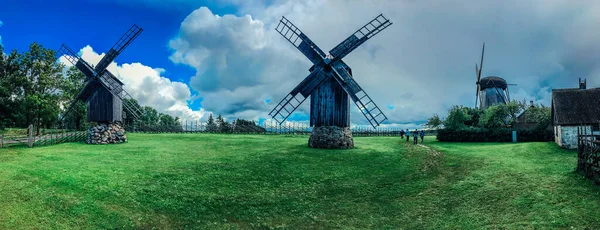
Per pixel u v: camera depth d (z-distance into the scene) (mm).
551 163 25656
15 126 72875
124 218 17406
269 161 29953
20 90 69250
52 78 64562
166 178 23703
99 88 40625
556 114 34781
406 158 31797
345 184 24062
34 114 61656
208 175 24969
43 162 26266
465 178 23734
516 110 54094
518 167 25109
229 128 69438
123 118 43625
